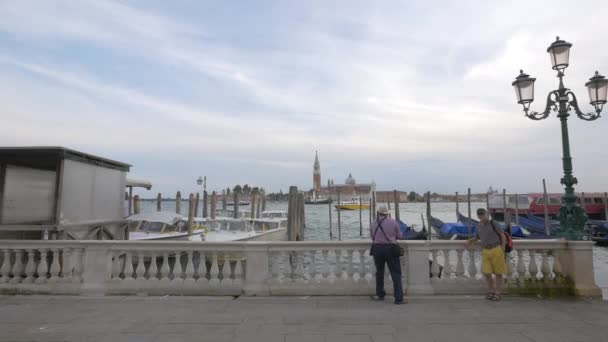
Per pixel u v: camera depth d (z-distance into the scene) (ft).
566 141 26.68
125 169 39.70
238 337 17.15
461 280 25.26
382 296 23.68
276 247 25.43
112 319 19.70
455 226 93.76
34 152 30.17
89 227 33.53
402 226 100.12
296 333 17.67
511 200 139.13
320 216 256.32
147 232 72.69
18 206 32.42
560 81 26.91
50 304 22.50
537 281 25.36
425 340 16.81
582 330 18.20
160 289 24.88
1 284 24.84
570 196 26.11
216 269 25.39
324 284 24.90
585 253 25.00
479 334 17.61
